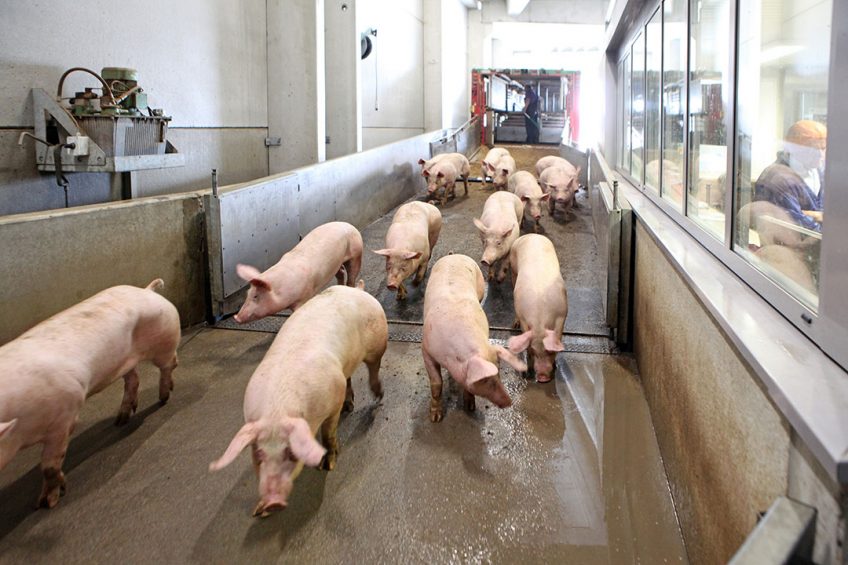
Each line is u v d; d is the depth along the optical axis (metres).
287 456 2.41
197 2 7.11
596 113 12.42
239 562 2.49
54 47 5.25
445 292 3.74
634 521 2.71
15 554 2.53
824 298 1.69
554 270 4.39
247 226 5.46
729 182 2.68
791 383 1.49
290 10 8.44
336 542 2.61
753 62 2.49
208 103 7.41
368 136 13.24
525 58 27.61
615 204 4.51
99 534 2.65
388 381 4.13
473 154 15.25
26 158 5.02
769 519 1.32
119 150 4.82
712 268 2.70
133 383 3.51
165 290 4.79
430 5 16.91
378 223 8.75
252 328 5.03
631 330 4.56
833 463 1.17
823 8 1.84
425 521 2.73
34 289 3.81
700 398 2.37
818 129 1.85
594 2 20.66
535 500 2.87
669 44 4.58
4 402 2.47
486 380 3.18
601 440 3.38
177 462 3.18
